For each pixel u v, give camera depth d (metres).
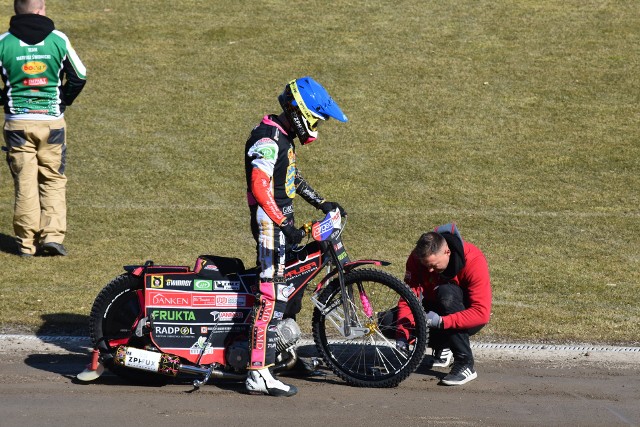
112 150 27.34
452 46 36.16
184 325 12.66
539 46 35.91
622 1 40.84
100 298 12.80
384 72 33.78
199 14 40.44
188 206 23.39
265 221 12.22
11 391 12.31
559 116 29.95
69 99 18.92
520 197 24.14
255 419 11.41
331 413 11.66
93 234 21.00
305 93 12.21
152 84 32.97
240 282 12.76
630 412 11.82
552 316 15.92
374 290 16.97
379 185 25.03
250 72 34.06
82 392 12.36
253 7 41.31
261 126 12.35
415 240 20.86
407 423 11.33
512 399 12.26
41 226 19.28
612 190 24.62
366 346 14.19
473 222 22.22
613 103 30.86
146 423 11.22
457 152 27.39
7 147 18.83
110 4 41.59
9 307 16.03
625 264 19.22
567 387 12.75
